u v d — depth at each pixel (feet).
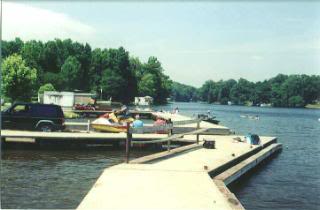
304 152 104.73
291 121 305.94
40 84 353.72
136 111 222.69
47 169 60.44
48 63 434.30
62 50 470.39
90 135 83.76
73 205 41.60
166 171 49.24
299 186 61.21
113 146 86.94
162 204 34.50
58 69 440.04
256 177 67.26
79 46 488.44
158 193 38.24
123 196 36.78
